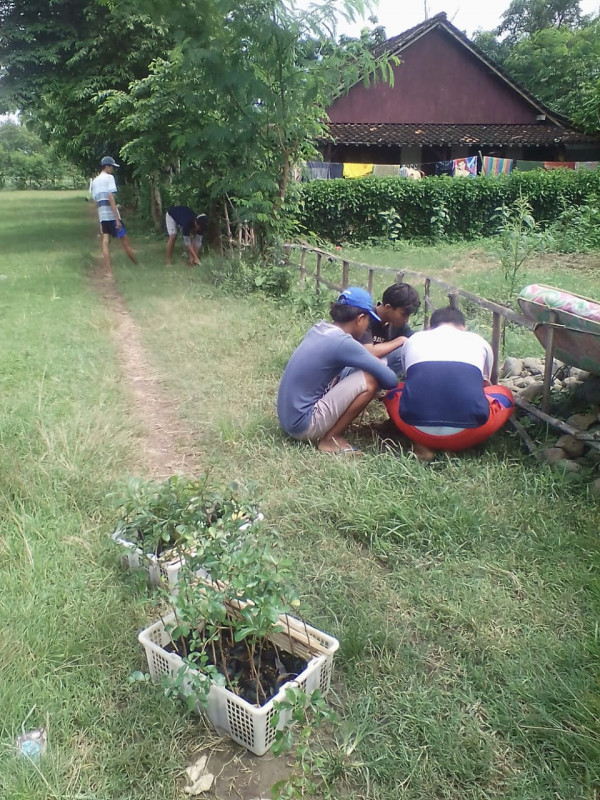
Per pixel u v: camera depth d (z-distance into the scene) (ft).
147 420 15.99
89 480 12.28
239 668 7.86
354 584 9.62
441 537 10.53
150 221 62.85
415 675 7.96
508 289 27.25
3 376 18.04
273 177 31.37
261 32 26.84
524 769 6.77
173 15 28.66
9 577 9.52
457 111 69.97
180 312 25.70
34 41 53.11
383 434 14.80
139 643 8.42
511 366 16.84
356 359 13.21
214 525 8.23
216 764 7.00
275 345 20.75
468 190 50.39
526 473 12.38
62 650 8.23
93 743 7.08
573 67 104.22
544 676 7.77
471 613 8.82
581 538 10.31
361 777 6.76
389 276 33.32
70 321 24.57
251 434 14.58
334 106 67.77
